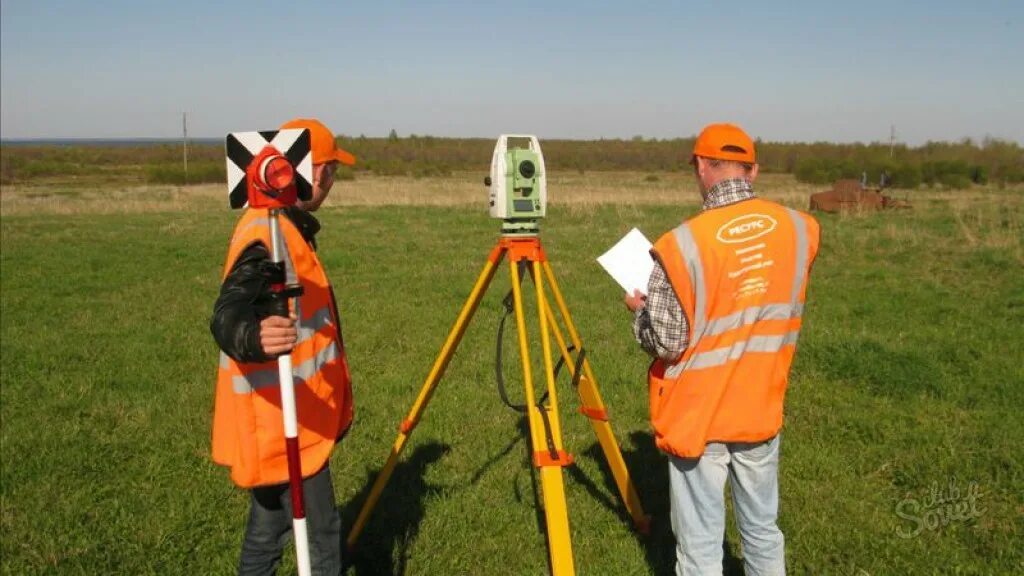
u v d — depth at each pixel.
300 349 2.60
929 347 7.05
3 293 10.52
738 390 2.69
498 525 4.06
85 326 8.61
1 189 43.41
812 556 3.71
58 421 5.61
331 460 4.88
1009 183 44.62
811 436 5.14
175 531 4.01
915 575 3.53
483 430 5.35
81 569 3.63
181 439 5.24
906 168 42.69
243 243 2.48
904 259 12.60
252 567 2.80
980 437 4.96
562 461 2.88
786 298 2.71
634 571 3.65
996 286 10.27
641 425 5.44
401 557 3.79
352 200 28.48
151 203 28.33
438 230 17.83
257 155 2.23
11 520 4.12
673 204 25.48
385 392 6.14
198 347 7.70
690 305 2.65
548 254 13.45
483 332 8.03
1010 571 3.53
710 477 2.77
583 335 7.83
